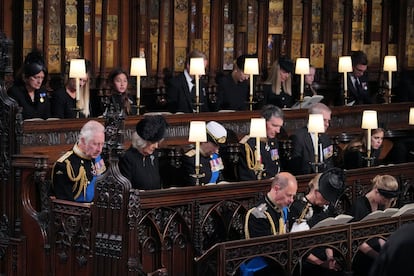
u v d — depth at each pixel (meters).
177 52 18.72
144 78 18.23
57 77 17.02
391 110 18.30
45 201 10.84
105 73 17.53
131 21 18.11
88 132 11.00
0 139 11.32
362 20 21.47
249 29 19.83
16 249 11.13
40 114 14.36
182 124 14.52
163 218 10.62
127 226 9.92
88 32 17.44
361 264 11.62
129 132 13.83
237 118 15.32
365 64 19.39
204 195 10.91
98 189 10.18
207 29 19.17
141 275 9.95
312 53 20.78
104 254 10.13
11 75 16.44
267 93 17.20
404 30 22.03
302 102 17.02
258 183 11.44
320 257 11.08
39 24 16.78
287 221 11.03
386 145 17.75
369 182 13.03
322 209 11.42
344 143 16.34
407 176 13.58
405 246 4.73
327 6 20.86
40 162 10.89
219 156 13.34
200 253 10.86
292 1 20.42
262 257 10.46
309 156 14.20
